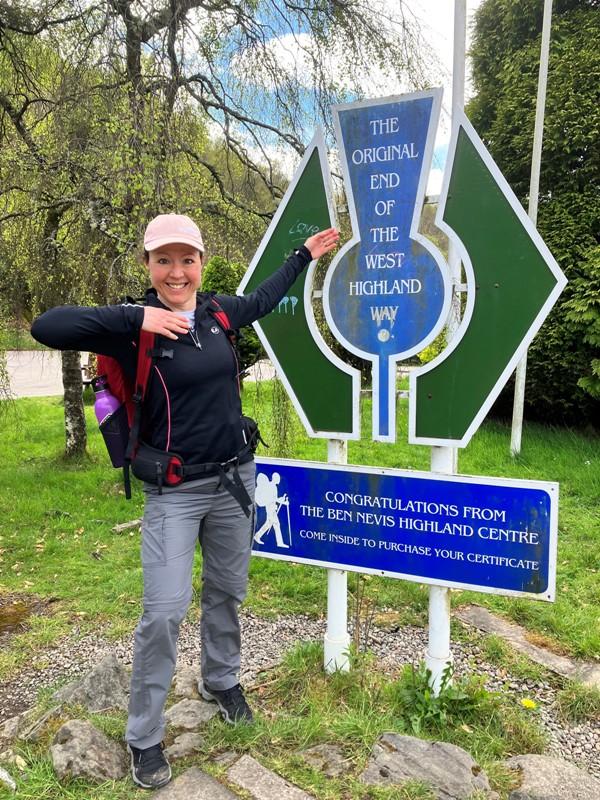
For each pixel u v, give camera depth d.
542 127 6.62
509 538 2.29
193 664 3.00
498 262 2.27
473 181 2.28
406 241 2.43
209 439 2.05
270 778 2.04
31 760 2.12
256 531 2.81
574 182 7.66
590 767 2.29
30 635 3.37
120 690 2.51
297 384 2.73
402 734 2.23
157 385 1.99
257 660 3.00
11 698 2.82
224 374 2.08
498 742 2.29
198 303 2.19
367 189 2.48
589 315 6.95
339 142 2.52
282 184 5.82
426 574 2.46
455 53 2.28
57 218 5.74
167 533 2.03
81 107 4.50
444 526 2.41
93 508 5.60
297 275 2.50
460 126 2.28
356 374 2.58
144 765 2.02
